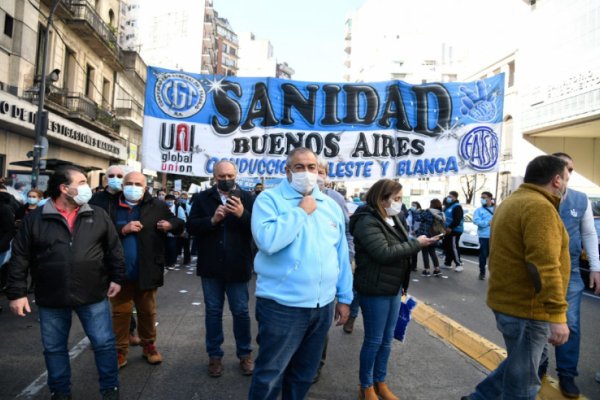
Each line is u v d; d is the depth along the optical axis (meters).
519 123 28.08
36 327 5.48
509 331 2.85
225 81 6.71
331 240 2.80
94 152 23.66
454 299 7.59
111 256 3.52
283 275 2.65
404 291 3.71
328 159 6.80
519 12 28.42
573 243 3.83
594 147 27.86
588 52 21.95
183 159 6.67
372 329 3.53
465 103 6.83
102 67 24.86
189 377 4.01
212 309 4.10
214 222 3.91
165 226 4.23
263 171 6.77
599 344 5.30
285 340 2.65
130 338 4.86
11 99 14.47
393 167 6.83
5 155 15.77
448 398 3.75
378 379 3.65
